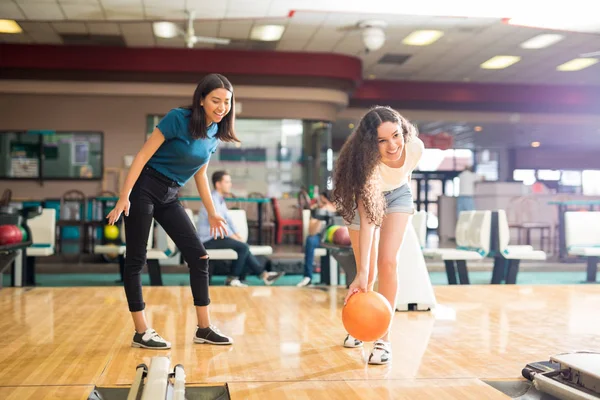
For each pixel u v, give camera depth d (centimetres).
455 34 1137
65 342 331
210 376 262
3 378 259
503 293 539
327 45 1241
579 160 2295
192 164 317
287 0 912
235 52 1277
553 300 495
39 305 462
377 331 269
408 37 1162
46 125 1304
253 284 754
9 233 533
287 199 1339
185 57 1266
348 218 294
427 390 244
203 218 677
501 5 914
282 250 1064
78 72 1259
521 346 324
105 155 1316
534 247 1256
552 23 998
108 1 932
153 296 511
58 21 1047
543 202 1333
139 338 318
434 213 2223
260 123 1394
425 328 376
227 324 387
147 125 1331
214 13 998
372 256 316
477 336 351
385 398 233
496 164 2333
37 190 1312
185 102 1320
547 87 1588
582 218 750
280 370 273
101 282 786
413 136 299
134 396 216
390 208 304
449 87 1555
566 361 241
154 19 1027
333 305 467
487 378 261
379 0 907
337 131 2005
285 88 1322
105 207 1077
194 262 329
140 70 1261
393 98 1537
